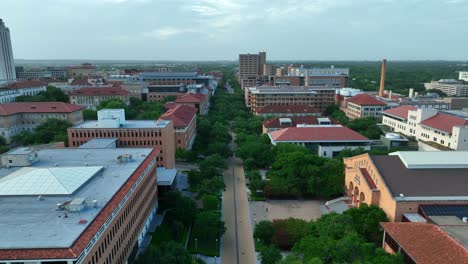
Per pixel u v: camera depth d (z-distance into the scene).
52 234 53.41
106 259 61.47
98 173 81.50
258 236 88.00
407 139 162.25
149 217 95.62
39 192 68.31
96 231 55.56
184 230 95.75
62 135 160.00
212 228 88.12
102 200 65.94
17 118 192.75
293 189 113.50
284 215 104.75
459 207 84.69
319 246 67.19
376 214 84.75
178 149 154.50
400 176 93.31
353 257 64.12
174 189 115.81
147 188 92.56
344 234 75.12
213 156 135.75
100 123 131.00
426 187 89.19
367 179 99.88
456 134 143.12
